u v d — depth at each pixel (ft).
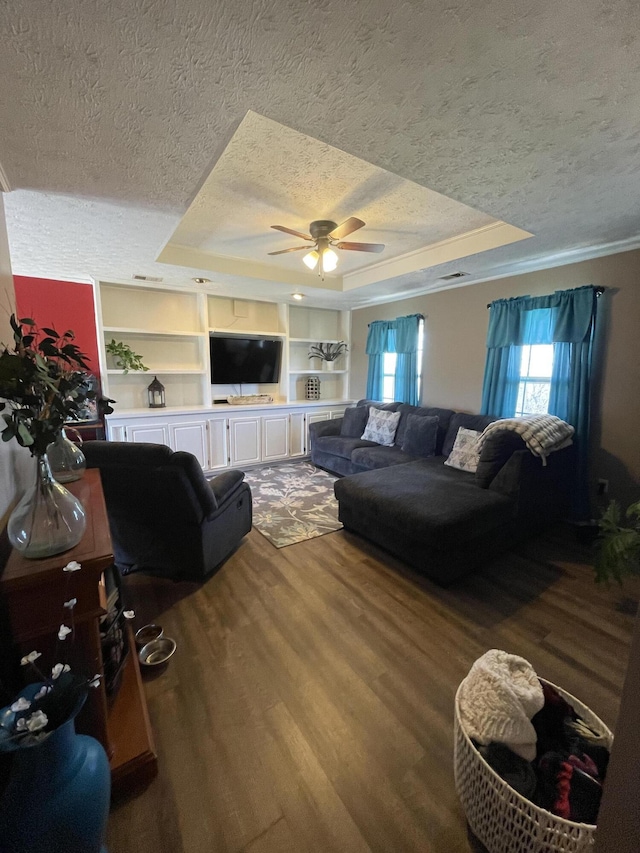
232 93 4.12
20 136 4.77
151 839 3.62
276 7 3.12
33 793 2.69
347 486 9.80
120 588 5.32
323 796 4.00
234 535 8.97
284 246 11.33
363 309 18.81
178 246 11.27
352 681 5.44
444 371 14.75
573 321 10.35
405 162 5.71
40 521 3.55
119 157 5.29
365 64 3.74
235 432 15.78
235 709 5.00
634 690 1.92
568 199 7.00
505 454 9.37
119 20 3.20
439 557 7.61
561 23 3.32
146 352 14.97
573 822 2.90
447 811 3.88
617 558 6.33
